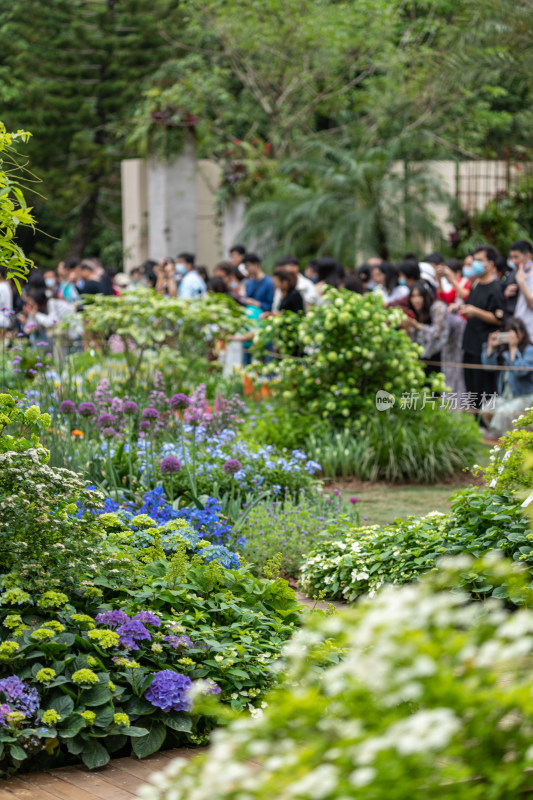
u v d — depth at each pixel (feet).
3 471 15.23
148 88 100.63
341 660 14.48
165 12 101.35
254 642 15.80
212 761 6.89
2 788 12.59
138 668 14.38
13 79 105.50
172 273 54.80
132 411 26.48
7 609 14.55
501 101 88.22
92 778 12.96
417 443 33.06
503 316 37.55
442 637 7.23
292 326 36.68
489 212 67.31
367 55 84.23
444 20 80.84
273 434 32.63
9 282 48.78
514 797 6.66
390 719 6.74
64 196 103.86
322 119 100.32
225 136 92.27
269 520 23.73
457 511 20.94
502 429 37.29
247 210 74.08
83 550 15.49
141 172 85.10
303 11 81.05
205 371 41.22
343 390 33.78
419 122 80.74
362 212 68.44
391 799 6.32
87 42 104.06
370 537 22.13
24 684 13.43
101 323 37.70
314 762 6.79
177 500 22.76
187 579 17.20
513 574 8.20
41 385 31.22
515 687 6.75
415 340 38.04
